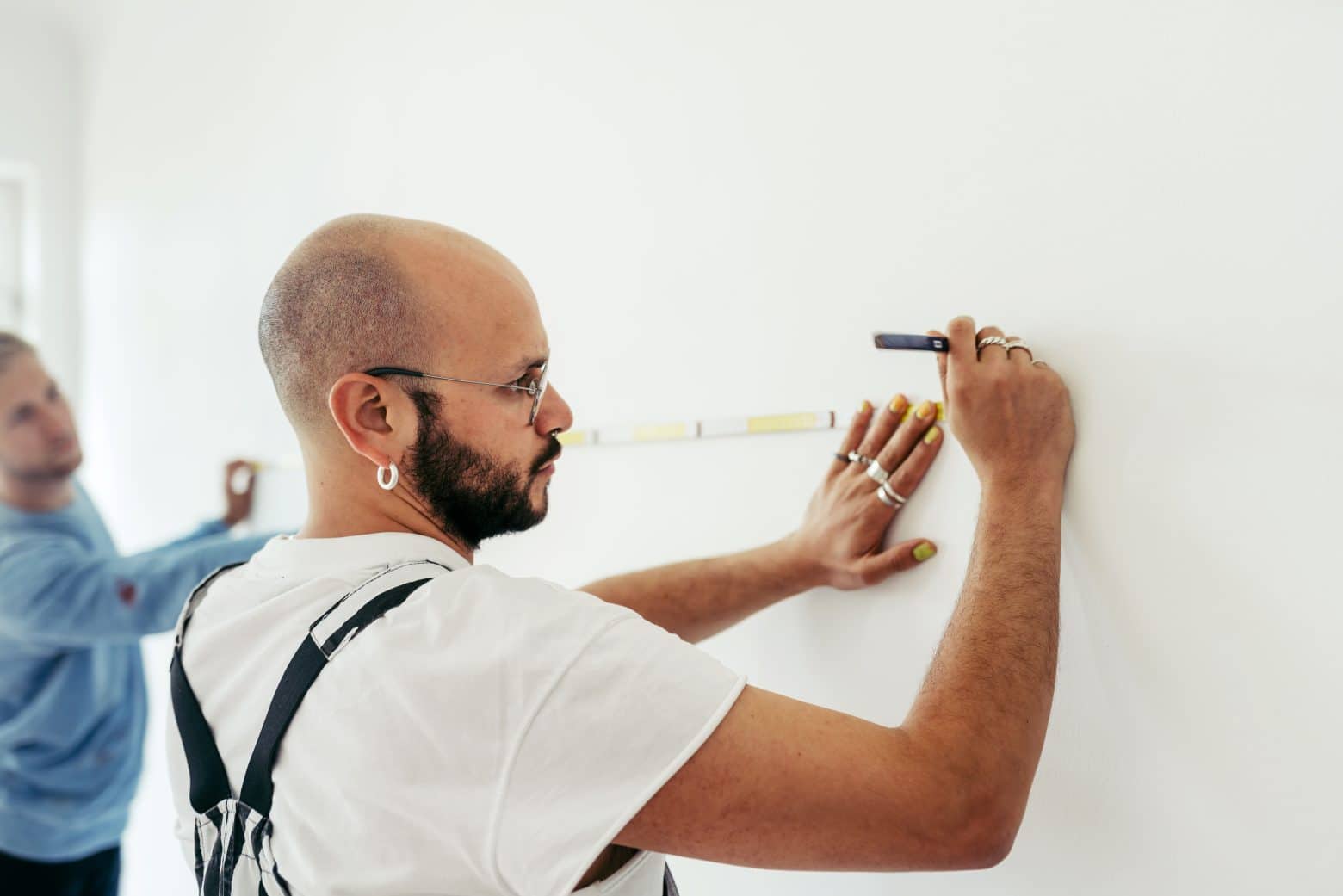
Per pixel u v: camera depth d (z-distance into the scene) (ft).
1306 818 2.28
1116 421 2.68
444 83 5.41
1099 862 2.70
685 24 4.08
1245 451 2.41
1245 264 2.41
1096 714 2.72
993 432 2.69
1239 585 2.41
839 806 2.13
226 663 2.67
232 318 7.47
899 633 3.30
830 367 3.54
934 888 3.19
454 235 2.83
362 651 2.39
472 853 2.23
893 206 3.32
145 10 8.87
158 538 8.78
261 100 7.11
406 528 2.79
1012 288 2.95
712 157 3.99
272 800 2.47
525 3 4.89
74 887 6.57
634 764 2.18
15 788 6.25
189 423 8.16
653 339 4.26
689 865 4.17
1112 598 2.68
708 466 4.04
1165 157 2.58
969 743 2.23
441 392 2.70
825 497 3.44
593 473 4.63
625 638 2.28
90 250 10.19
